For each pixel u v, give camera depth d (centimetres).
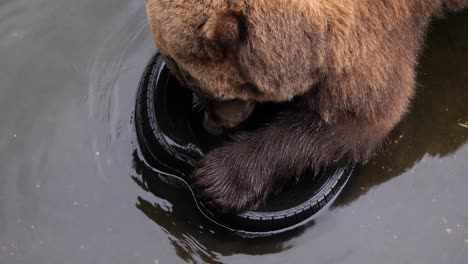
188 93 513
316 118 469
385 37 448
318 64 414
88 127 532
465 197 498
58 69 563
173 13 380
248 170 471
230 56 394
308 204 475
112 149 520
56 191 502
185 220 486
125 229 485
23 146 522
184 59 396
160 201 496
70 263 470
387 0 445
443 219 488
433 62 575
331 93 441
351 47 421
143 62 565
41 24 587
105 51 572
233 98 433
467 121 539
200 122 509
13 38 579
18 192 500
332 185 481
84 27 586
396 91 463
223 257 473
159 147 489
